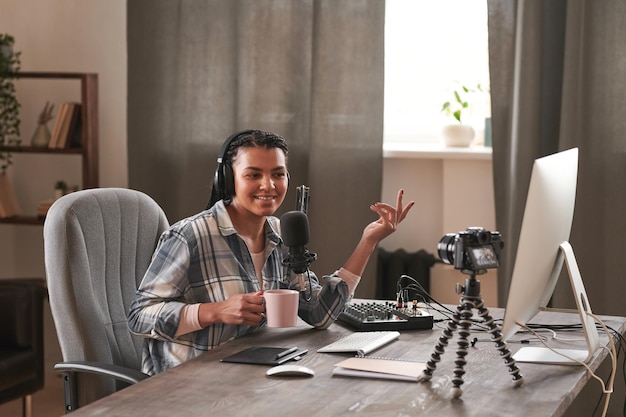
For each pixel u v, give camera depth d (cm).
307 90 410
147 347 237
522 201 370
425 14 429
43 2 455
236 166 235
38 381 361
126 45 436
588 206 367
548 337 230
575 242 369
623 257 365
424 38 430
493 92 379
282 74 409
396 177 418
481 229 185
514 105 374
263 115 411
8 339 354
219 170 240
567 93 365
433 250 415
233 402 171
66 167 463
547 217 191
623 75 362
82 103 425
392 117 438
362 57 396
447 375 191
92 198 252
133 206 264
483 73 423
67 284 239
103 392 236
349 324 243
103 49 448
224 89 414
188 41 415
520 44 369
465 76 426
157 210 270
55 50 455
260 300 217
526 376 192
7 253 470
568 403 179
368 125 398
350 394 177
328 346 214
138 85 423
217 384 184
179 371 195
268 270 246
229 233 235
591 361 204
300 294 242
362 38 396
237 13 411
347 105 398
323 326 238
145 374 223
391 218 246
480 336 231
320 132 399
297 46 408
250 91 412
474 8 423
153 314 224
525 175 369
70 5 452
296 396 175
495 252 185
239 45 411
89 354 239
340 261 402
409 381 186
